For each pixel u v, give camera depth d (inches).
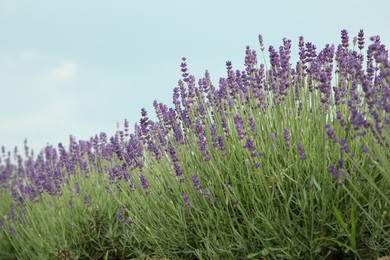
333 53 135.9
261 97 135.5
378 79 121.0
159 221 145.9
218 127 145.1
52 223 186.5
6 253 214.7
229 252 126.0
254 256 123.8
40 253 186.1
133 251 164.4
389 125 98.2
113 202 187.5
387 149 106.3
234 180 129.5
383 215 113.3
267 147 130.5
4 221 227.3
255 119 142.0
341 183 104.5
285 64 131.0
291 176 122.2
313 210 115.5
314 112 135.6
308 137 131.0
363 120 100.7
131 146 152.5
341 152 121.9
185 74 153.5
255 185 126.5
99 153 213.9
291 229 116.7
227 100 150.7
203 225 139.3
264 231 124.6
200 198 137.5
